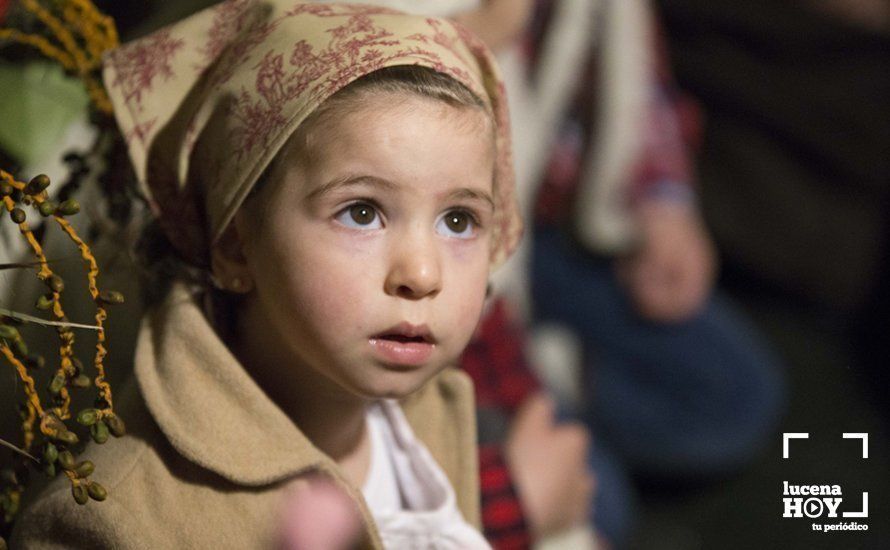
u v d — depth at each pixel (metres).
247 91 0.72
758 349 2.14
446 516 0.83
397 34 0.71
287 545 0.73
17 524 0.74
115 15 0.99
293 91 0.69
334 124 0.68
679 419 2.03
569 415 1.71
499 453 1.04
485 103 0.72
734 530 2.00
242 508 0.73
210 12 0.77
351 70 0.68
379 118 0.68
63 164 0.86
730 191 2.42
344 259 0.69
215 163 0.74
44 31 0.84
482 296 0.73
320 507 0.74
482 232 0.73
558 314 1.96
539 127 1.54
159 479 0.73
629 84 1.76
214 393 0.75
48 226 0.84
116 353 0.91
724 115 2.39
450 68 0.70
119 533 0.70
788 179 2.41
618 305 1.96
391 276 0.69
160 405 0.74
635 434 2.02
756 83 2.36
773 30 2.33
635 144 1.81
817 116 2.37
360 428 0.84
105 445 0.75
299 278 0.70
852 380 2.36
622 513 1.68
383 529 0.82
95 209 0.84
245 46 0.74
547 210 1.87
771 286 2.52
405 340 0.70
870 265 2.45
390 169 0.67
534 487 1.18
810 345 2.43
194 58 0.77
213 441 0.73
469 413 0.92
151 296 0.83
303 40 0.71
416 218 0.69
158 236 0.82
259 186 0.71
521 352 1.31
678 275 1.93
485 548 0.84
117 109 0.76
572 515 1.23
